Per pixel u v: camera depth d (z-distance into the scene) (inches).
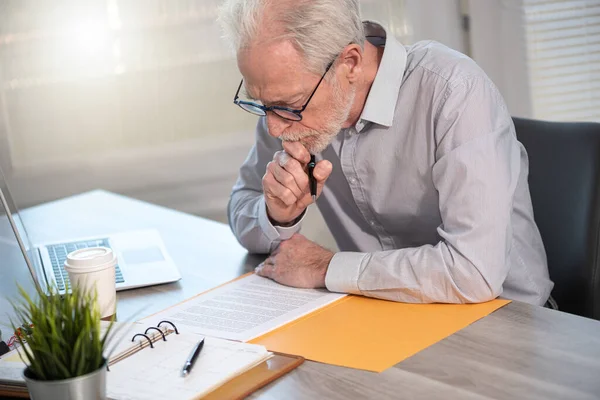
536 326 49.3
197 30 142.6
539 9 130.3
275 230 64.4
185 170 146.9
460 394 41.5
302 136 58.7
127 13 140.4
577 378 42.4
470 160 57.4
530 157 68.2
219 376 43.8
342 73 56.9
